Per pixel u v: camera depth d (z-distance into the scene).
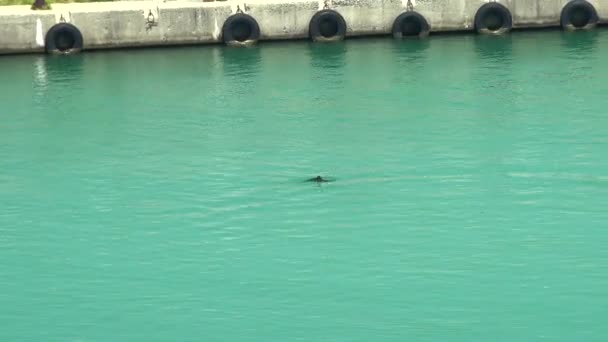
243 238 64.50
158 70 103.19
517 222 65.44
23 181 75.31
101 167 77.44
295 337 53.38
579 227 64.56
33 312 56.69
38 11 109.94
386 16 112.12
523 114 85.75
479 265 59.97
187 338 53.66
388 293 57.22
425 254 61.56
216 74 101.00
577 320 54.16
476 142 79.50
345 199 69.69
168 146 81.19
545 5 112.62
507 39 110.75
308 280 58.94
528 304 55.69
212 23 110.81
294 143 80.69
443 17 112.31
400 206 68.38
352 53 107.19
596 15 112.62
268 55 107.62
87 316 56.09
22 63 107.25
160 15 110.12
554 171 73.44
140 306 56.84
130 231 66.25
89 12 109.50
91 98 94.56
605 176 72.25
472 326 53.84
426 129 82.88
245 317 55.34
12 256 63.31
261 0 111.88
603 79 94.88
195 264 61.41
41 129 86.38
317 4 111.19
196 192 71.88
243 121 86.50
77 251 63.75
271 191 71.50
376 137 81.31
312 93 93.69
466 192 70.31
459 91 92.69
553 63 100.69
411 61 103.19
